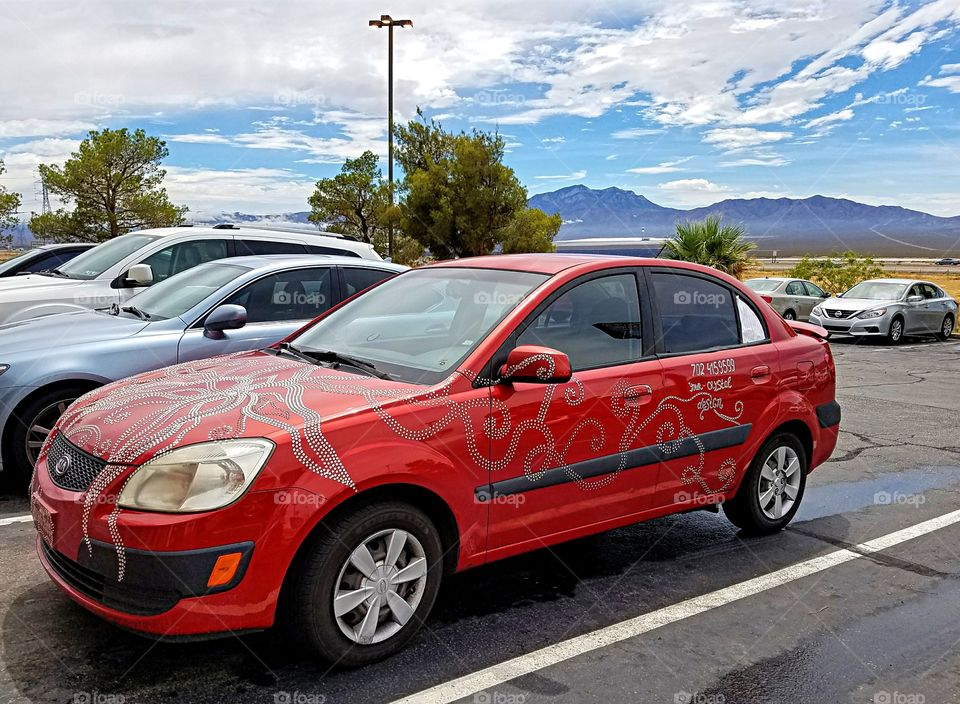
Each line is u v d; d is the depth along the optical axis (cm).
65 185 2605
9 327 543
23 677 282
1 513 462
